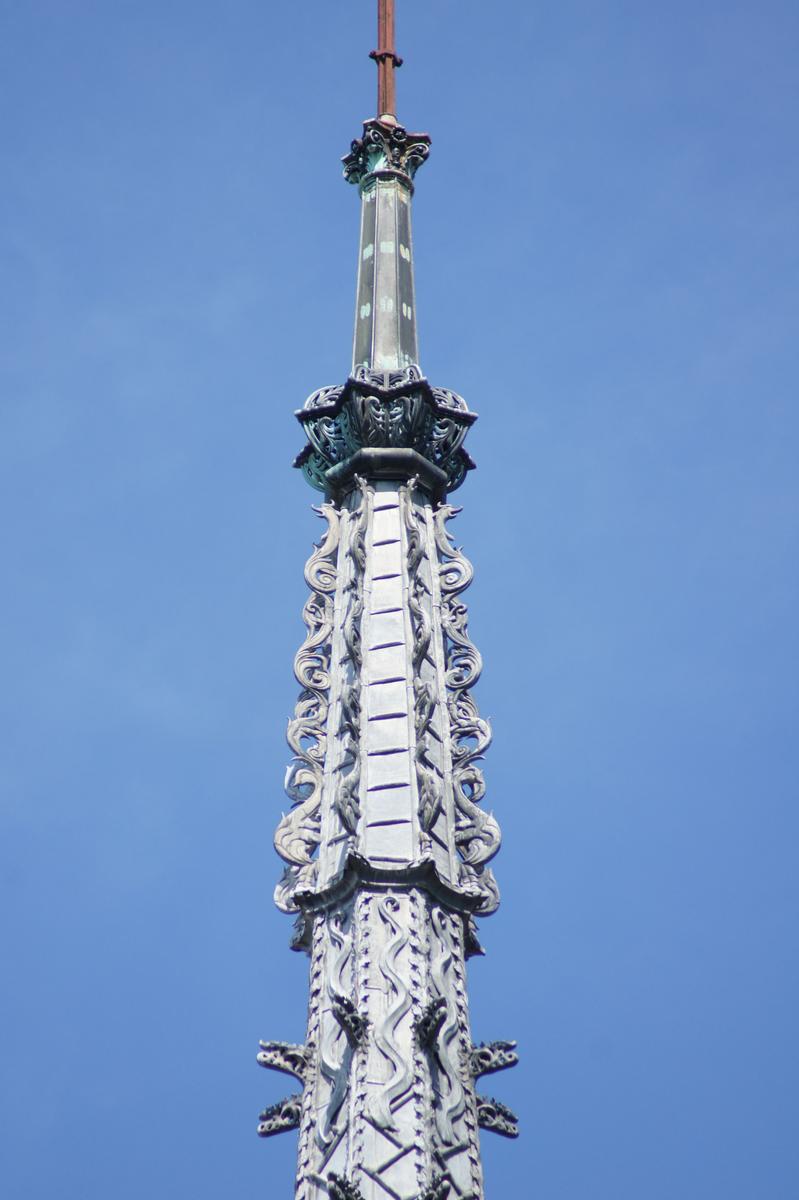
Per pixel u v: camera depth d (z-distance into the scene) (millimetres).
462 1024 35344
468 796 39094
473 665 41281
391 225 51125
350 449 45375
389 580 42469
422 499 45031
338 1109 33625
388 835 37562
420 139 53375
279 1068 34812
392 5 57281
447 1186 32594
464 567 43219
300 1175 33281
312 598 42656
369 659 40844
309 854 38188
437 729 40062
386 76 55594
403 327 48500
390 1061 33656
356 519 43812
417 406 45188
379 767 38750
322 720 40406
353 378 45406
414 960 35125
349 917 36281
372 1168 32281
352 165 53406
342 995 34219
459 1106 34000
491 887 37594
